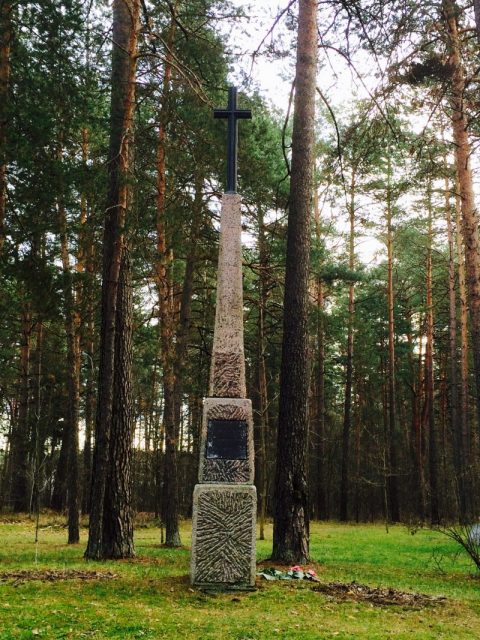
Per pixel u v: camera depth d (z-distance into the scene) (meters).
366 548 17.36
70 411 17.53
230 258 9.36
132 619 6.51
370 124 16.17
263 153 18.03
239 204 9.58
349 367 32.91
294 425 11.97
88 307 16.80
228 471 8.59
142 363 33.12
